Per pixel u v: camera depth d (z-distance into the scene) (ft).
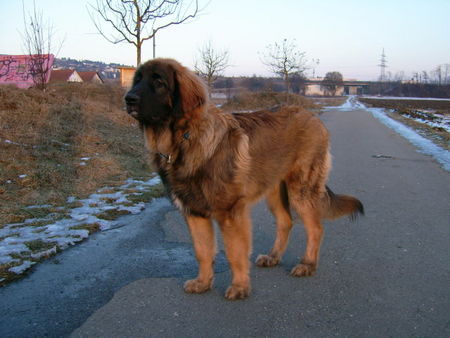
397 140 49.98
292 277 13.37
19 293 11.69
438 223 18.38
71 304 11.22
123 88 61.52
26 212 18.29
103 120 41.91
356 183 26.58
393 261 14.32
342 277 13.20
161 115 11.23
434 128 63.67
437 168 31.71
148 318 10.65
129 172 26.89
